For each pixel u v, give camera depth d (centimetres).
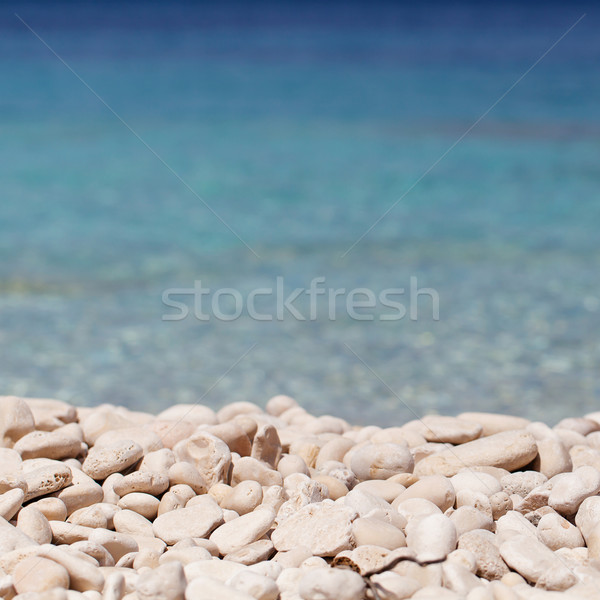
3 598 197
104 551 223
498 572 217
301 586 199
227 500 262
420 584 204
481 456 295
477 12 4909
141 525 245
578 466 305
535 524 255
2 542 220
